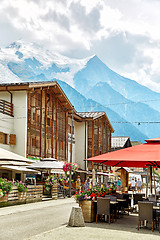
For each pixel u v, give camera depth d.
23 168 24.42
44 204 21.22
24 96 30.48
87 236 9.86
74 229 11.09
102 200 12.63
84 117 50.81
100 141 55.44
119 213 16.02
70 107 43.62
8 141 29.41
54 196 26.52
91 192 13.66
